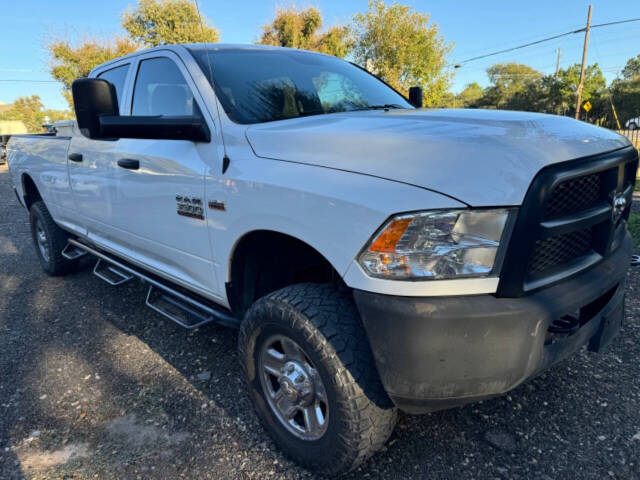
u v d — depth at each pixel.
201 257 2.48
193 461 2.14
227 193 2.17
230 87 2.50
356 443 1.78
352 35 25.78
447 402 1.65
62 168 3.90
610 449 2.10
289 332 1.89
